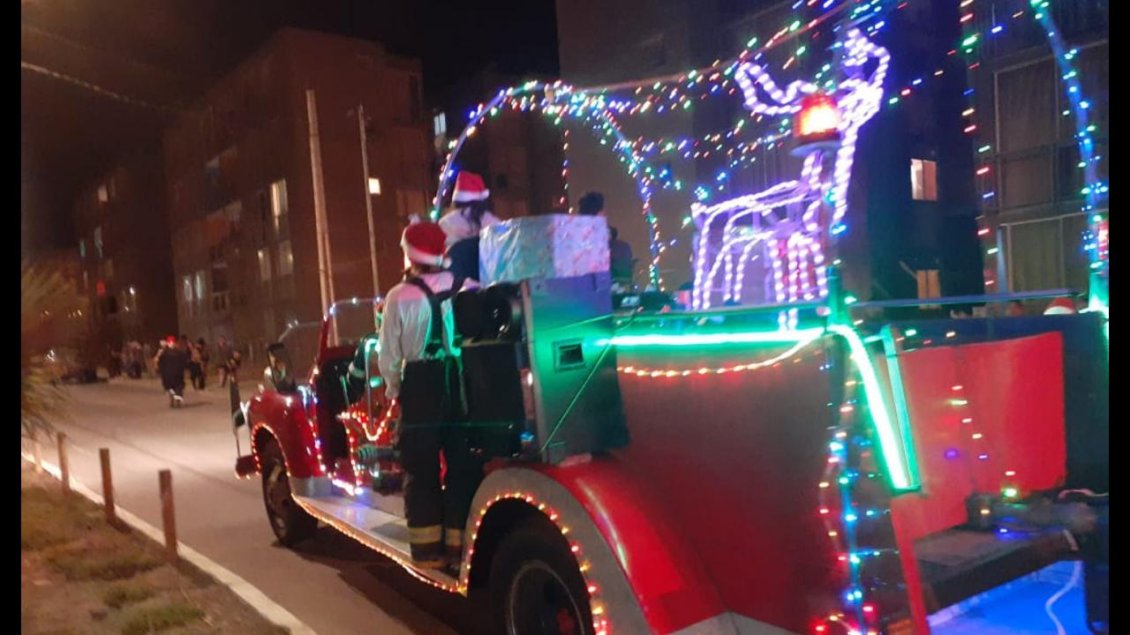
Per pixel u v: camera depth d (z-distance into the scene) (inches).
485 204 198.1
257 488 388.2
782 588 105.8
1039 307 231.0
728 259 216.8
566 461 131.1
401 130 1378.0
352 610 207.8
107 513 293.7
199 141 1635.1
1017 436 123.3
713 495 114.9
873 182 472.7
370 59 1342.3
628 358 130.6
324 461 236.4
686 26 668.7
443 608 208.2
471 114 310.3
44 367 275.4
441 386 159.9
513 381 138.1
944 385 112.3
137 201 2057.1
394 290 162.6
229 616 192.5
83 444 578.2
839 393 97.3
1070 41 490.3
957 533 118.1
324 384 237.8
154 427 680.4
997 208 533.0
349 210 1309.1
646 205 275.7
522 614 141.4
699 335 116.3
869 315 170.2
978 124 535.8
